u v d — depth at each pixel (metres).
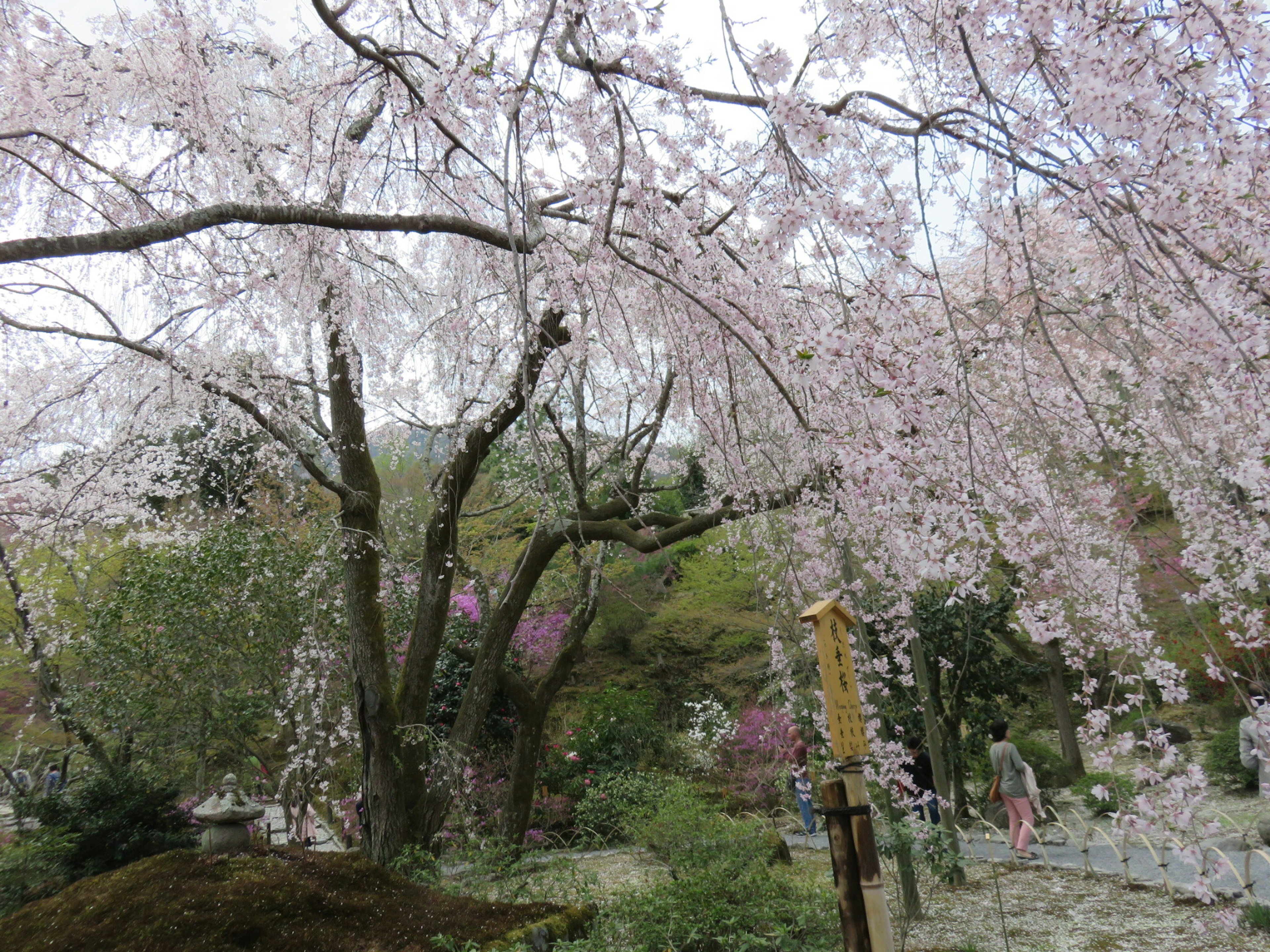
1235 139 2.24
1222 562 2.85
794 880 4.77
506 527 11.84
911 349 2.33
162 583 7.28
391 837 6.14
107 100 5.07
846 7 3.28
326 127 5.40
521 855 6.17
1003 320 3.18
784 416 4.32
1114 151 2.36
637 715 10.88
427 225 3.72
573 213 4.71
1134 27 2.26
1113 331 3.21
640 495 7.34
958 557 3.59
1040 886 5.52
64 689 8.00
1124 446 3.80
